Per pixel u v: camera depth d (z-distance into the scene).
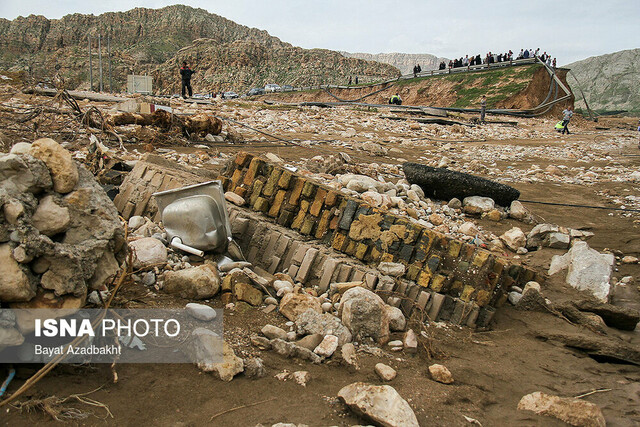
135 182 6.07
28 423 2.46
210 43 147.00
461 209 9.24
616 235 8.10
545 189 11.45
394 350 3.94
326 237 5.29
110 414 2.61
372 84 53.03
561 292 5.82
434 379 3.52
